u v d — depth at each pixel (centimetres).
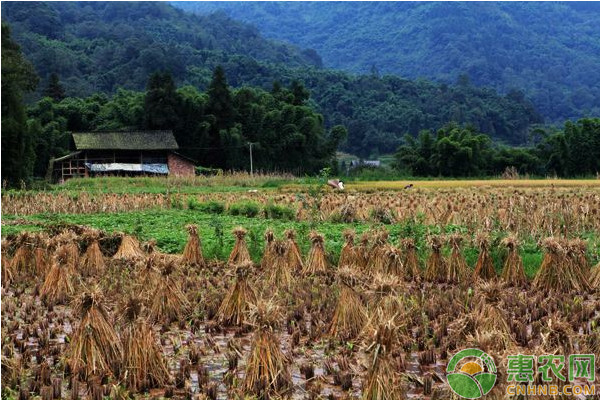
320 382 1037
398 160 8806
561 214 2414
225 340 1279
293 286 1641
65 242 1881
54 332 1303
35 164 8025
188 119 8725
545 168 8238
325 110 14550
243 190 5422
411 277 1789
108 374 1078
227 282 1692
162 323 1361
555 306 1449
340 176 8175
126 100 9725
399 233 2258
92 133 7825
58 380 1028
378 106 14912
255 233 2436
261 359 1020
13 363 1105
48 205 3691
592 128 8000
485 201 2844
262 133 8775
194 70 14888
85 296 1110
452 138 8556
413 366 1130
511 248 1720
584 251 1659
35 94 12262
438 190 4584
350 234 1859
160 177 6438
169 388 1023
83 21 19988
